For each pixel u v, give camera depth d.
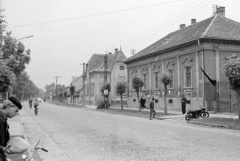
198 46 28.78
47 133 13.60
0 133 3.16
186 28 37.97
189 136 12.21
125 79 64.31
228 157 7.83
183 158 7.73
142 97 38.47
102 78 65.44
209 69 28.09
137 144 10.11
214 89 27.17
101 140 11.12
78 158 7.96
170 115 25.28
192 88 30.02
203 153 8.41
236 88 18.02
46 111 36.31
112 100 58.56
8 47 23.36
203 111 21.47
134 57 44.41
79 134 13.01
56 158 8.00
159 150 8.95
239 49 29.38
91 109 42.56
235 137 11.94
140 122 19.56
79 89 91.31
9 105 3.46
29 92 138.62
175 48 32.78
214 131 14.20
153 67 38.94
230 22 31.75
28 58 24.77
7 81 16.84
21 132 13.57
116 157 7.99
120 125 17.20
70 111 36.28
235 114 24.05
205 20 34.00
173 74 33.97
